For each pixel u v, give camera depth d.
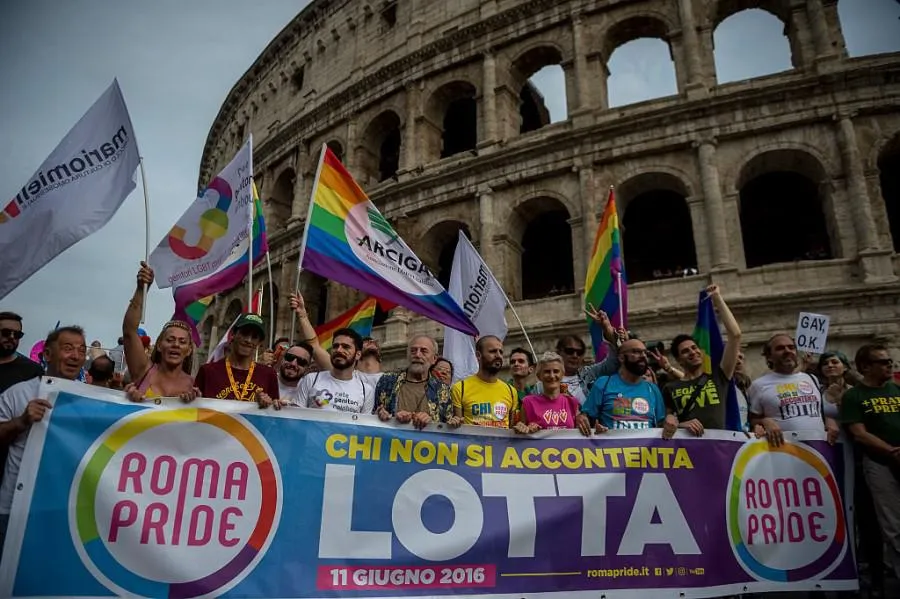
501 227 31.03
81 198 10.21
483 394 9.80
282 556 7.02
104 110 10.73
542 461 8.30
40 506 6.37
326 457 7.59
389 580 7.25
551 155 30.44
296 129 45.66
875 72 25.56
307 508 7.29
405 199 34.56
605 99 31.86
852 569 8.68
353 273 11.85
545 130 31.83
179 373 8.55
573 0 33.31
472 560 7.58
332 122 42.72
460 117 44.59
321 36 47.53
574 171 29.69
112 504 6.62
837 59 26.66
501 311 16.30
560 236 40.03
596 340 15.48
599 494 8.23
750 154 26.97
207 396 8.58
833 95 26.14
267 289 43.44
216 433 7.27
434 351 9.99
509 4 35.69
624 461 8.48
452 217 32.91
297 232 40.78
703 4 30.67
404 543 7.45
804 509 8.80
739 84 28.12
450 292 17.02
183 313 12.80
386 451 7.84
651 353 12.33
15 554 6.15
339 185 12.34
